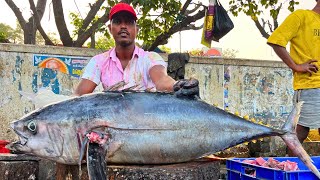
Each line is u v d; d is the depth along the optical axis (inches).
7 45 279.6
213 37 294.7
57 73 291.6
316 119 167.6
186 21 298.2
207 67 335.0
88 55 298.7
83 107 109.3
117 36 139.9
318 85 167.3
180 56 230.4
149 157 111.1
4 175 183.5
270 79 358.0
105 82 143.7
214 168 119.3
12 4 318.0
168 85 132.0
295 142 117.3
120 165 113.2
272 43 172.9
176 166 113.1
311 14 171.8
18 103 282.0
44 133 108.8
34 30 323.9
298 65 169.8
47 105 112.3
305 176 133.0
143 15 279.3
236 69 345.7
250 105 350.3
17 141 111.7
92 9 315.6
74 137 107.9
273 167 142.4
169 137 109.4
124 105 109.7
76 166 116.3
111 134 107.7
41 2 339.3
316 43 170.4
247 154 290.8
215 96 337.1
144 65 142.9
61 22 309.3
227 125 114.1
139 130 108.4
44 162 201.2
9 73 281.1
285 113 362.6
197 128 111.3
